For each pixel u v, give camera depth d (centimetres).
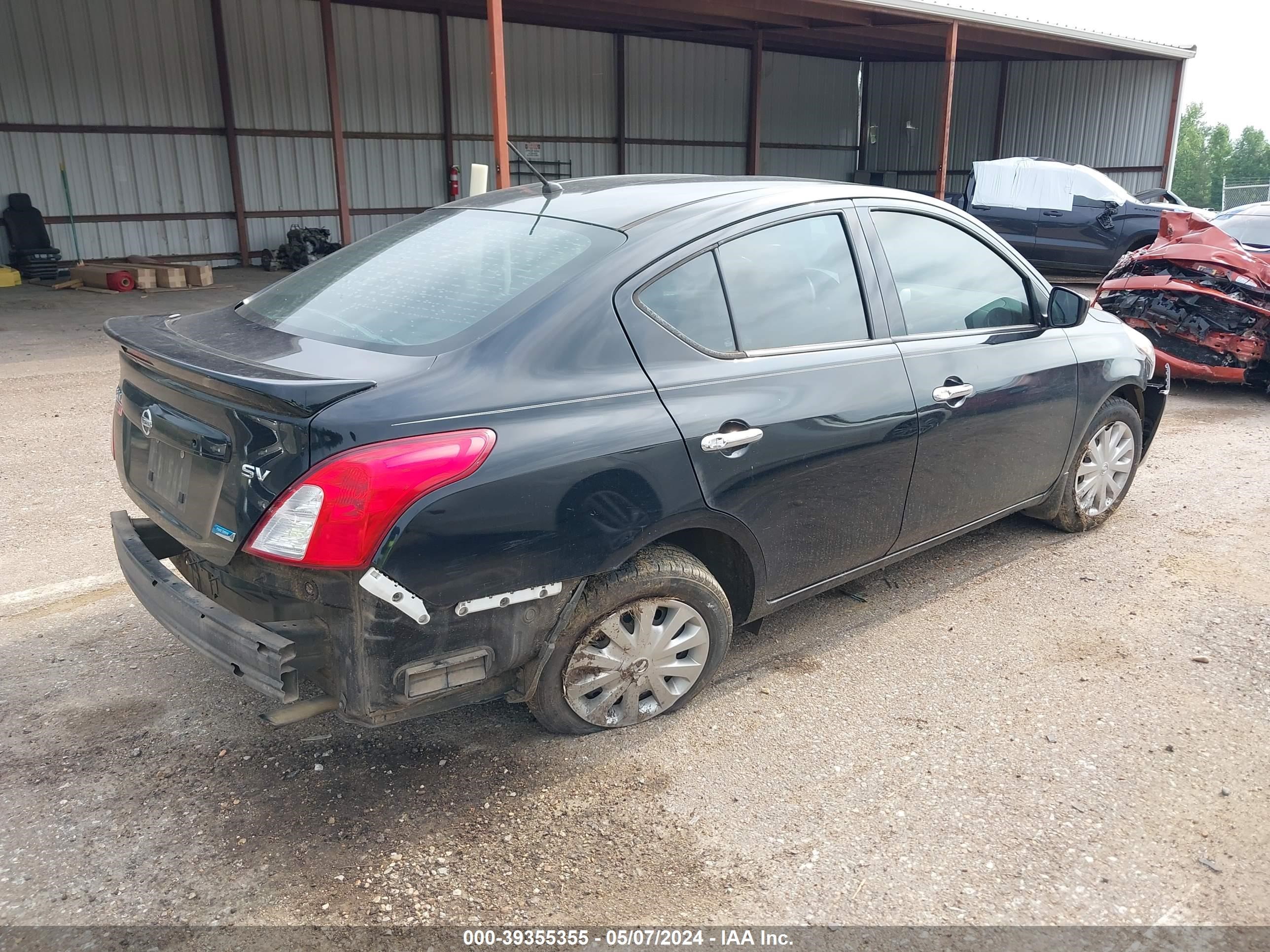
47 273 1473
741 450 288
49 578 407
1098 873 245
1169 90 2164
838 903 234
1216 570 435
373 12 1777
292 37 1692
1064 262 1523
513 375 249
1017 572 429
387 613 231
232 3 1612
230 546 236
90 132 1523
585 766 285
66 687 323
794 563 322
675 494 273
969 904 234
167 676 331
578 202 315
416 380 237
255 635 230
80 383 784
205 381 234
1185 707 321
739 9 1659
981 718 313
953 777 282
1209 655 356
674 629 297
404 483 224
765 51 2395
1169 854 252
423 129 1895
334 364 248
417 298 279
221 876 240
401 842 253
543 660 268
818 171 2641
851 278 331
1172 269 802
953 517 379
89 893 233
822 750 295
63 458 573
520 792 274
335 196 1817
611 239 282
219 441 238
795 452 302
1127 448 472
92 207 1550
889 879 242
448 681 248
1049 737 303
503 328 255
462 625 244
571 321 261
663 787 276
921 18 1622
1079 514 461
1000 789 277
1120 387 443
